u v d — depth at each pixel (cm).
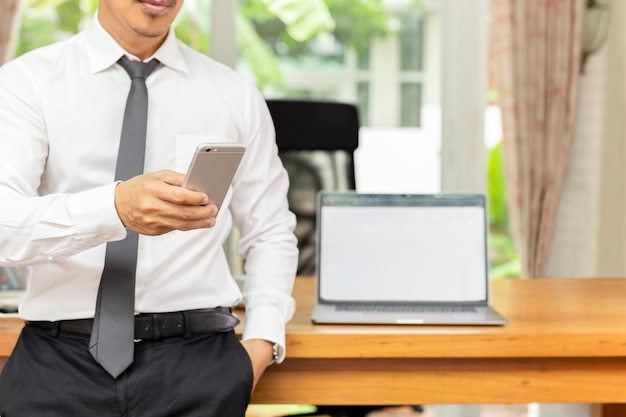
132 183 132
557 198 396
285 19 420
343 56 425
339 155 307
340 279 192
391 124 427
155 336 145
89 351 141
